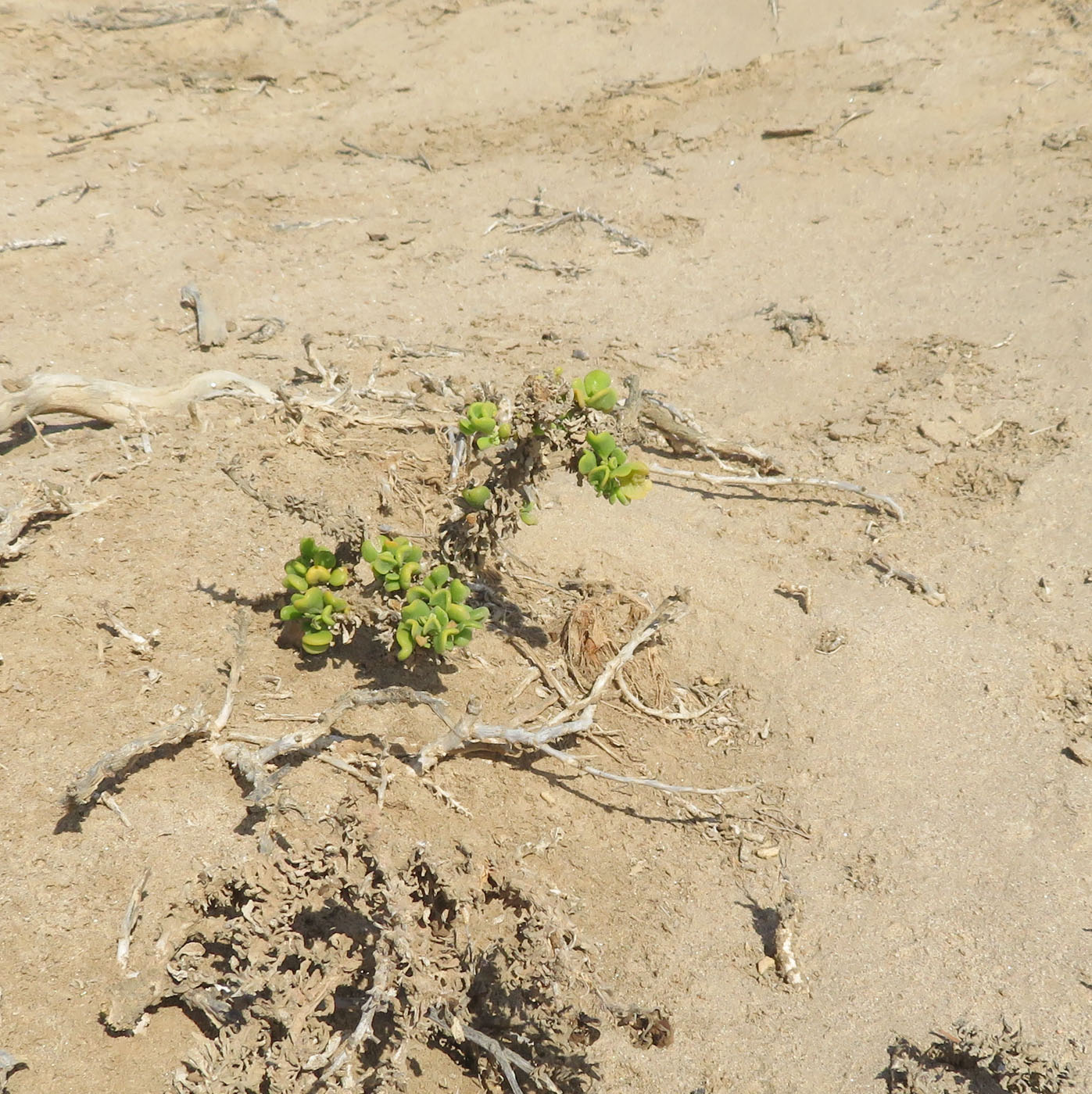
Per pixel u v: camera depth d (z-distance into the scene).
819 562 1.50
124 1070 1.12
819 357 1.82
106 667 1.30
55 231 2.15
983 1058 1.14
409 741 1.28
